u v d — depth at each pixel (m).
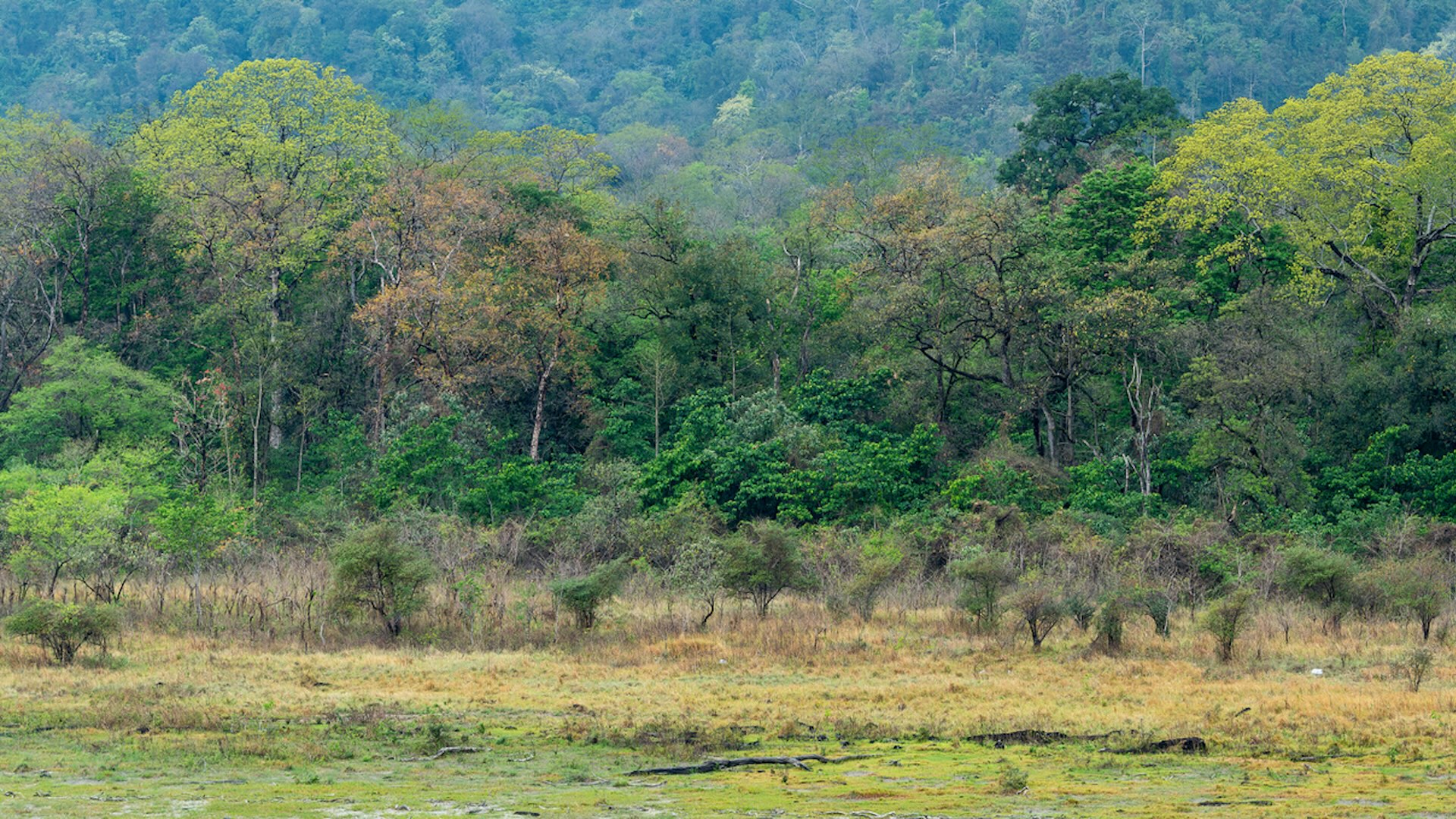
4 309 60.69
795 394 58.88
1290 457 50.06
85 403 56.09
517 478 51.06
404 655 31.97
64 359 56.84
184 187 61.28
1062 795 17.88
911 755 21.08
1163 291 55.94
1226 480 50.34
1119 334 52.00
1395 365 52.19
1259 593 39.44
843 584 39.69
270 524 49.25
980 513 48.03
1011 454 52.38
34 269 61.88
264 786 18.72
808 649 32.12
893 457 52.28
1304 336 53.16
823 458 51.41
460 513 50.88
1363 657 30.80
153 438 54.84
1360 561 44.47
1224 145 58.22
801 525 49.81
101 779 19.19
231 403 55.94
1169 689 26.86
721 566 37.78
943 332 54.28
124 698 25.61
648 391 60.09
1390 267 58.56
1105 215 59.81
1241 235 57.12
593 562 45.94
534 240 58.31
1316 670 28.89
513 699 26.17
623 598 40.19
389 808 17.23
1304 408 53.59
